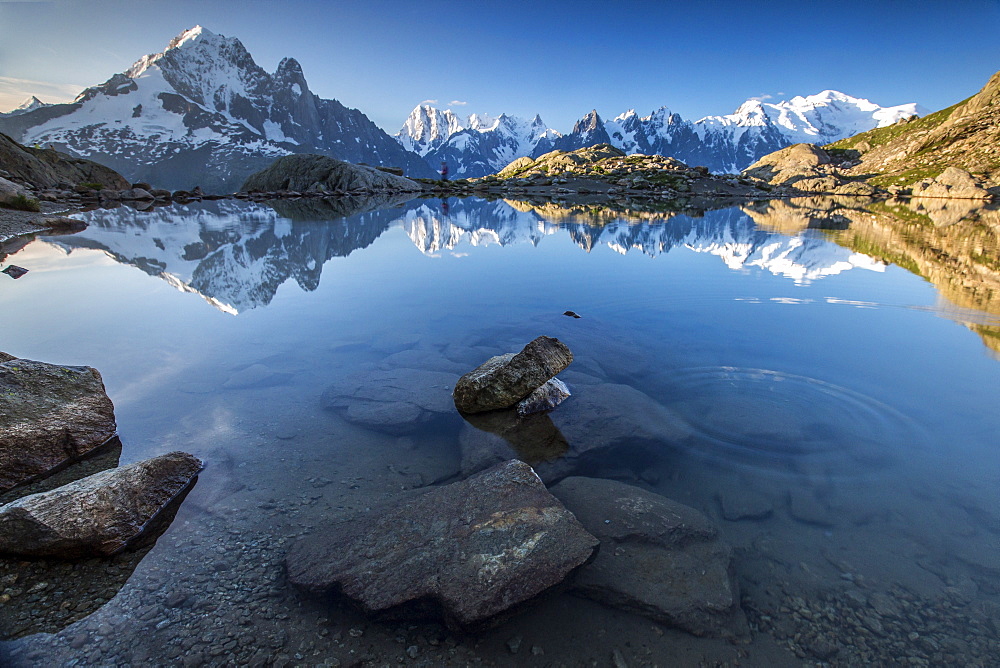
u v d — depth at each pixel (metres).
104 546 3.52
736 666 2.85
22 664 2.73
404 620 3.08
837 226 23.73
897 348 7.16
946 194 57.28
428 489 4.42
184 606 3.13
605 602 3.28
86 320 8.20
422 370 6.80
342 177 52.56
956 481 4.30
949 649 2.87
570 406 5.90
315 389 6.19
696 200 50.84
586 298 10.14
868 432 5.10
